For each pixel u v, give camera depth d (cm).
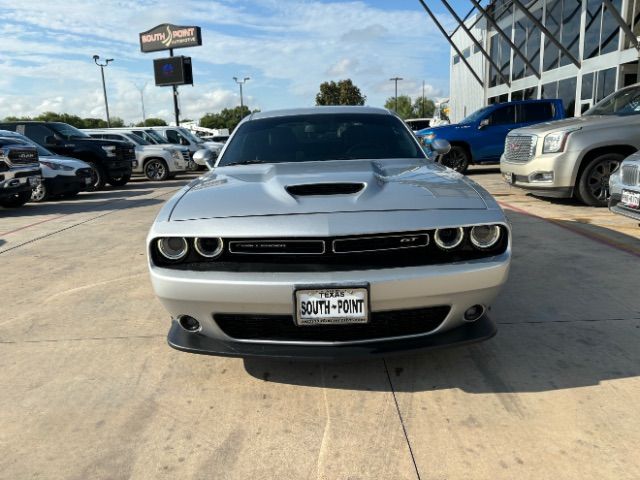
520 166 747
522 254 477
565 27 1702
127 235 654
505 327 316
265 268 224
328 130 379
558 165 689
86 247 591
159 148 1567
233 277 222
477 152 1259
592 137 675
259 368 277
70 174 1068
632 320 319
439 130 1254
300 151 359
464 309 232
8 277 470
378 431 218
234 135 390
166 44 3847
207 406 242
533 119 1261
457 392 246
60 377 274
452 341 234
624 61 1371
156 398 250
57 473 198
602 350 282
